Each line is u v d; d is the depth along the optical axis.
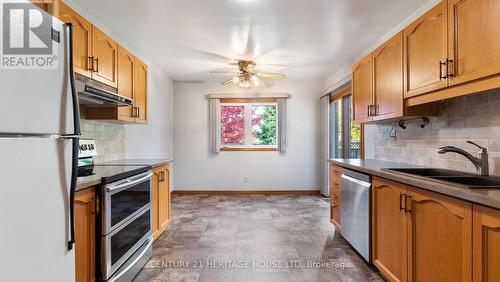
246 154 5.46
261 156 5.46
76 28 1.97
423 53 1.95
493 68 1.39
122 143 3.40
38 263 1.01
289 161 5.45
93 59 2.17
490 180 1.71
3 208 0.87
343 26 2.83
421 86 1.97
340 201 2.97
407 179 1.71
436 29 1.81
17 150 0.92
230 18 2.64
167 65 4.30
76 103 1.23
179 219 3.72
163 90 4.81
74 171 1.21
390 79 2.38
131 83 2.90
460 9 1.61
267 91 5.43
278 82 5.43
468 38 1.55
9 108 0.90
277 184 5.45
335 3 2.36
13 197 0.91
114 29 2.89
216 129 5.39
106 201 1.76
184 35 3.07
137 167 2.40
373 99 2.68
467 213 1.28
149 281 2.11
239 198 5.05
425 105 2.23
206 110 5.46
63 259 1.15
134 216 2.20
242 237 3.04
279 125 5.39
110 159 3.13
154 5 2.38
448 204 1.40
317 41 3.26
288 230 3.27
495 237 1.14
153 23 2.75
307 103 5.44
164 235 3.11
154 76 4.35
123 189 1.98
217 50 3.56
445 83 1.72
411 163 2.63
